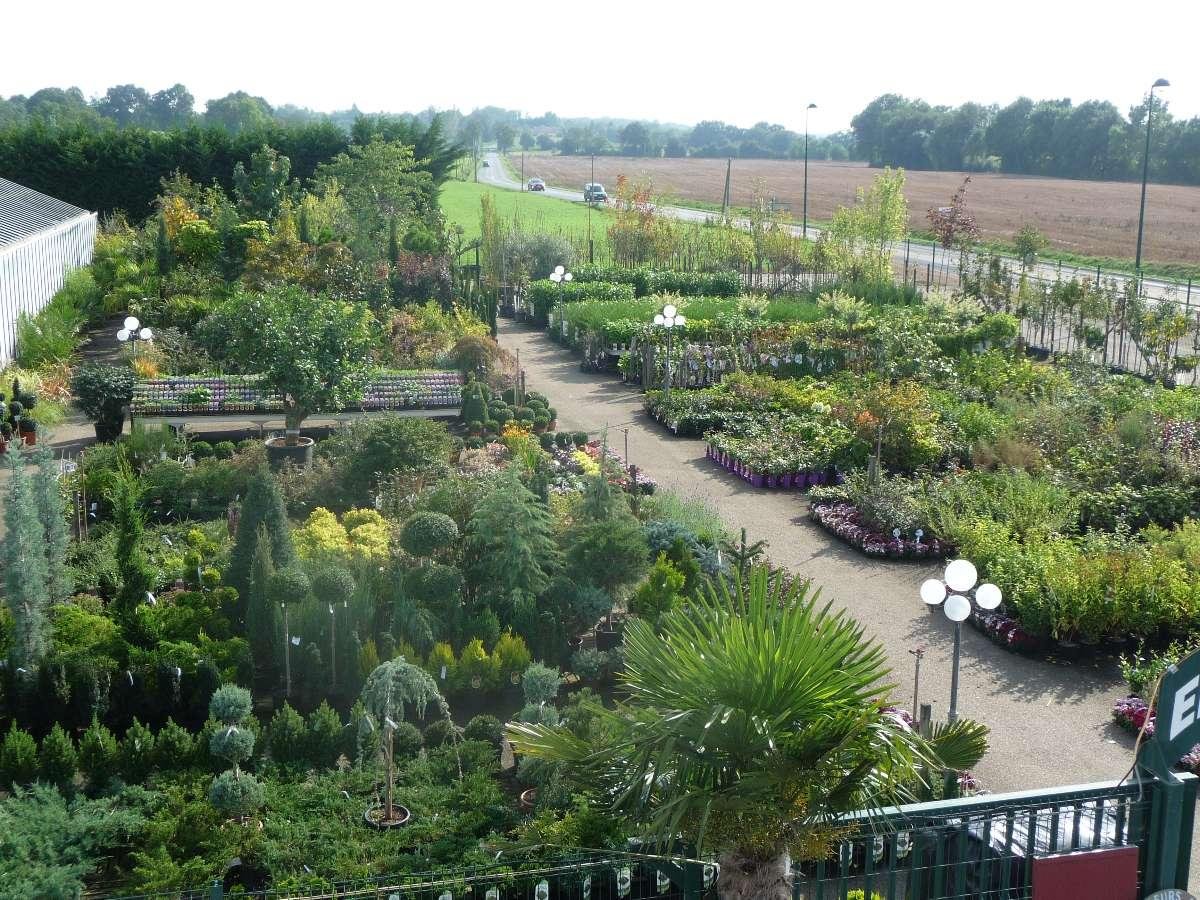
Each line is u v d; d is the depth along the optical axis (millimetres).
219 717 15648
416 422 26703
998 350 41250
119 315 47594
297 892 12125
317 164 73562
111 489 24984
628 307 46781
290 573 18688
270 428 32094
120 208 67750
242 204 56062
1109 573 21422
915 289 53156
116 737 16984
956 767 9617
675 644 8359
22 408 31469
